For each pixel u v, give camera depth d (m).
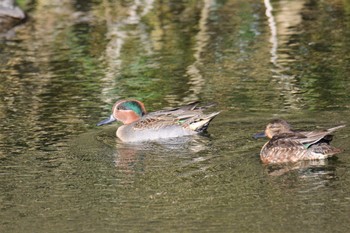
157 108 17.28
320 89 18.06
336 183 12.97
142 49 22.09
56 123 16.52
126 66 20.56
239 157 14.36
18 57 21.67
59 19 25.31
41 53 21.95
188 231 11.47
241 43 22.36
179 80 19.23
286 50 21.45
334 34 22.72
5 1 25.02
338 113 16.38
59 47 22.52
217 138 15.41
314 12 25.14
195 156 14.54
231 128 15.91
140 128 15.82
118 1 27.03
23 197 12.95
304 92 17.86
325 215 11.80
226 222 11.71
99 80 19.47
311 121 15.95
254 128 15.82
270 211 12.03
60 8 26.39
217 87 18.52
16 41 23.23
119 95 18.27
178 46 22.27
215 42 22.53
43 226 11.86
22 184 13.45
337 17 24.47
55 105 17.69
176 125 15.84
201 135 15.69
